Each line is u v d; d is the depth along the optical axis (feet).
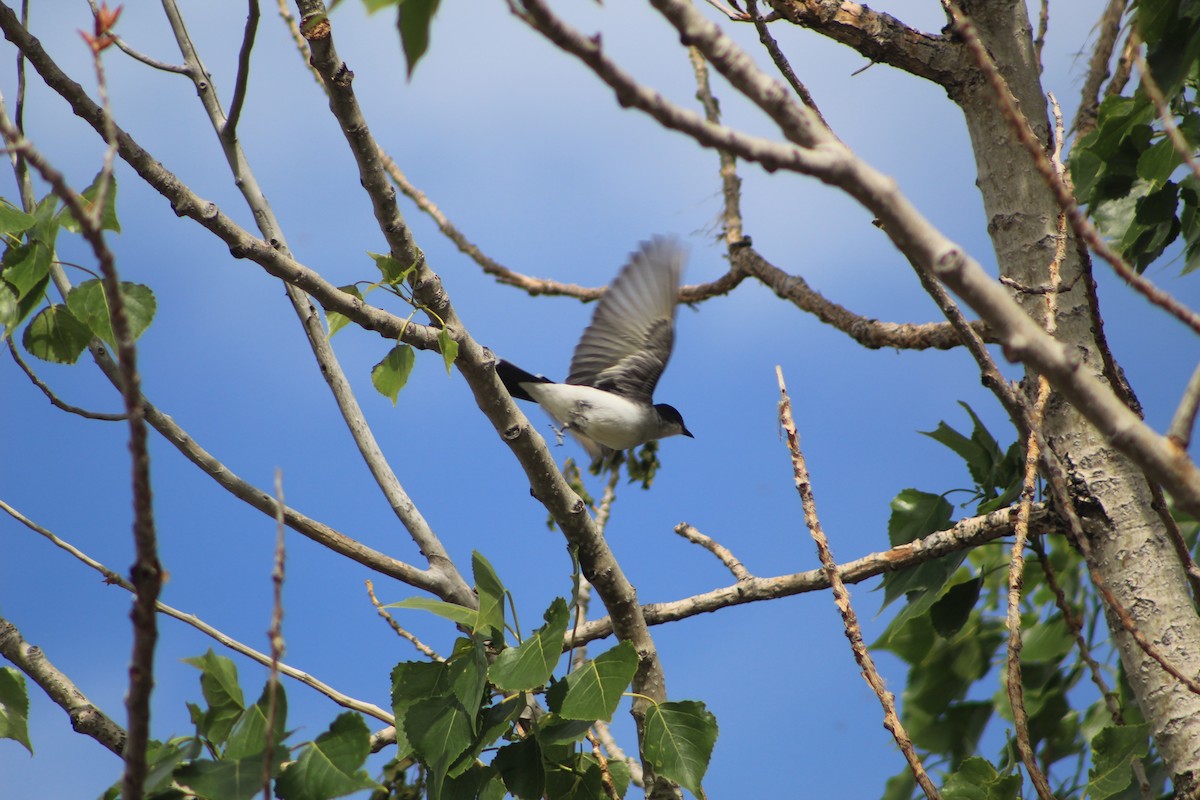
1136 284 13.34
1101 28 20.53
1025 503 21.29
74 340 24.44
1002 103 13.93
